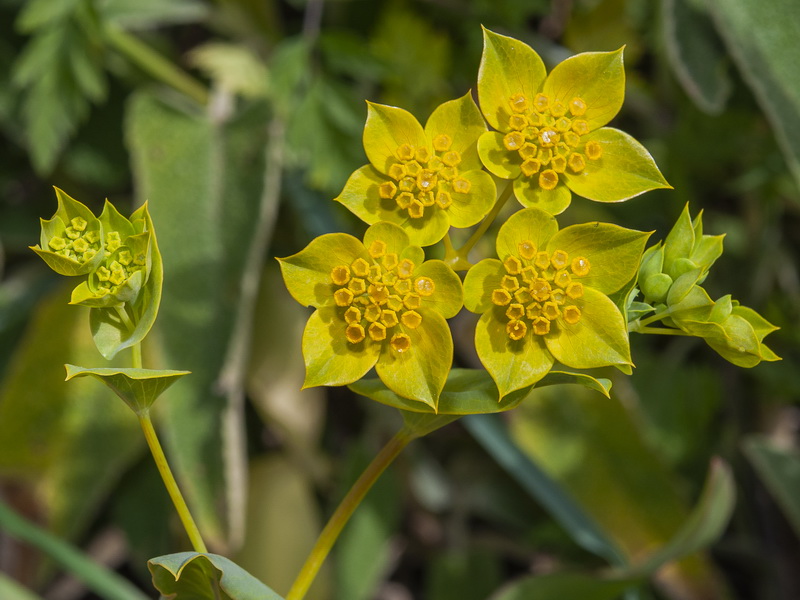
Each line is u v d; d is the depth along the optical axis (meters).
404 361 0.20
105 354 0.20
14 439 0.31
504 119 0.20
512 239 0.20
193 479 0.28
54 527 0.31
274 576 0.30
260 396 0.31
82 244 0.20
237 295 0.29
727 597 0.31
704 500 0.25
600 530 0.29
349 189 0.20
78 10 0.30
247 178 0.30
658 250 0.21
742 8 0.27
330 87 0.31
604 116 0.20
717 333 0.20
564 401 0.32
